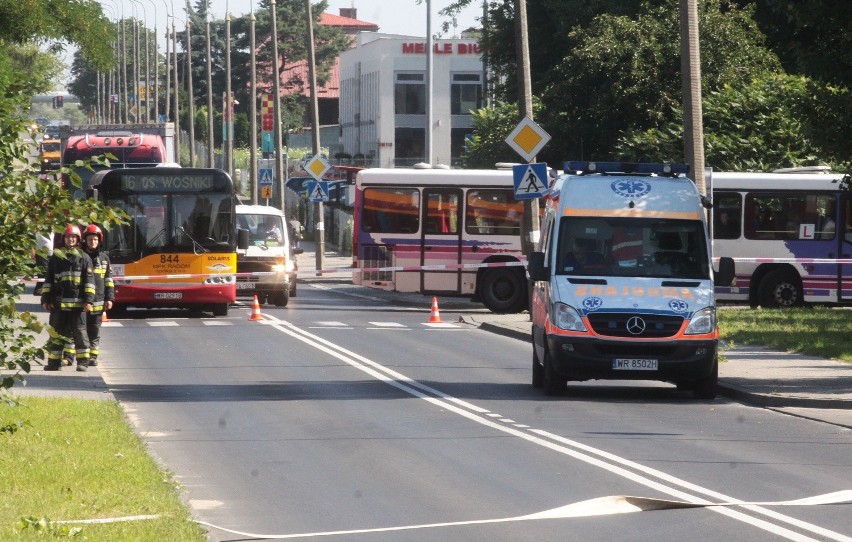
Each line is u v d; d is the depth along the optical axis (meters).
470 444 32.41
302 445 32.19
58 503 23.19
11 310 27.17
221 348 58.22
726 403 42.12
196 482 27.25
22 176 27.27
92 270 47.00
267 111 190.62
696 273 43.28
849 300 84.00
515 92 135.88
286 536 22.14
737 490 26.53
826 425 36.81
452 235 84.75
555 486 26.89
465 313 83.31
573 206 44.22
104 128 99.38
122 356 54.56
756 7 109.50
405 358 55.00
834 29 47.69
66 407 35.25
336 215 169.38
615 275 43.06
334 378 47.34
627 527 22.95
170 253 73.56
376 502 25.20
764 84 103.00
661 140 102.44
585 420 37.09
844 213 84.25
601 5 119.88
